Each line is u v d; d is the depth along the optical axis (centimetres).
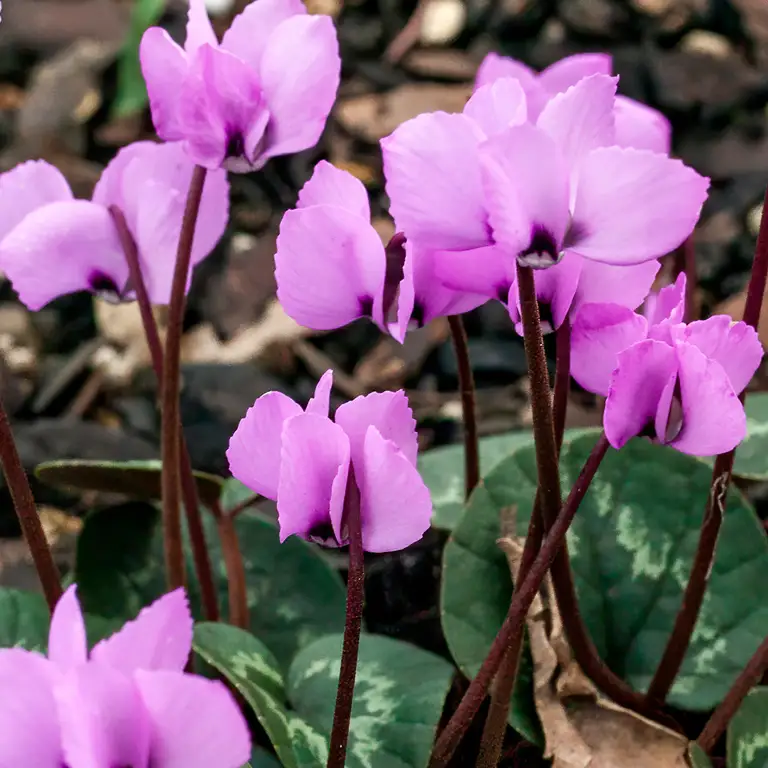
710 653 35
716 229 75
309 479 28
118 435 64
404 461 27
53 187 34
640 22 93
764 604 35
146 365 71
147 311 34
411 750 32
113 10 101
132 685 26
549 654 33
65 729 26
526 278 28
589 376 29
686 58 89
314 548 40
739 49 90
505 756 36
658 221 28
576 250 28
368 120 87
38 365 71
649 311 30
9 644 36
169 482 34
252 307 74
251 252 77
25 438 64
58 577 33
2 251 33
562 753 33
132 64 87
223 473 60
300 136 31
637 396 28
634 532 36
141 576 40
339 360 71
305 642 38
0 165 86
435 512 40
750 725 33
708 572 33
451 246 28
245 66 30
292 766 31
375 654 33
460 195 28
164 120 31
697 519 36
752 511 35
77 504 62
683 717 36
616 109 31
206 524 40
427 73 92
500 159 27
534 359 29
